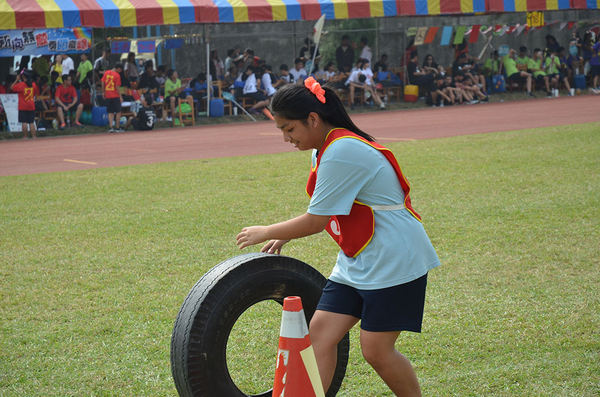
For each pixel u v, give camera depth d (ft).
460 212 23.09
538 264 17.08
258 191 28.58
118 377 11.51
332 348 8.91
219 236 21.07
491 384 10.82
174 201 26.94
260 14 69.62
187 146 49.16
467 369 11.42
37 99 64.08
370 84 80.12
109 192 29.63
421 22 90.48
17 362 12.17
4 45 60.49
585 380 10.83
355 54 85.30
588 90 94.17
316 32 69.05
